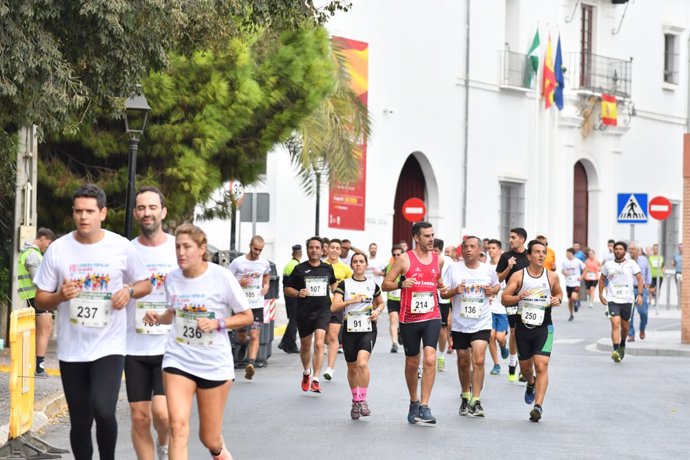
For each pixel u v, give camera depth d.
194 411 24.72
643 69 83.44
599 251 80.31
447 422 23.48
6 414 22.50
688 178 42.62
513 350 31.19
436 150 69.38
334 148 49.03
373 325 24.31
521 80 74.62
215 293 14.95
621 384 30.77
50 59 23.31
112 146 36.81
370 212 64.88
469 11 71.25
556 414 24.98
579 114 78.38
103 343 15.16
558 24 77.06
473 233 71.81
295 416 24.08
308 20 30.94
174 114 36.81
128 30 24.45
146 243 16.48
